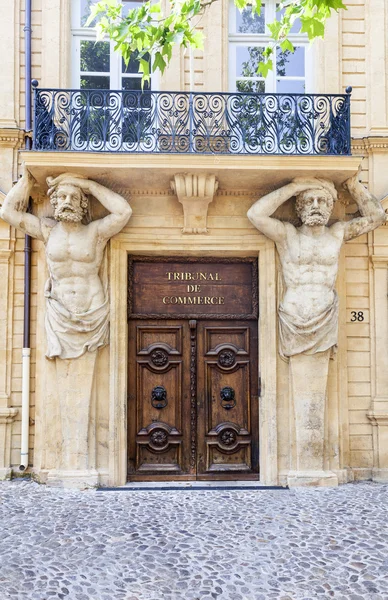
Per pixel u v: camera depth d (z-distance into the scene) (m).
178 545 4.93
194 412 7.37
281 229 6.96
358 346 7.47
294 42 7.90
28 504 6.11
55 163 6.59
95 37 7.81
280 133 7.07
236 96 7.12
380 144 7.55
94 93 6.97
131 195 7.23
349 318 7.48
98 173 6.79
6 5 7.49
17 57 7.51
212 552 4.79
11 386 7.28
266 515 5.79
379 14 7.71
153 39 5.08
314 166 6.72
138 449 7.29
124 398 7.11
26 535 5.15
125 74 7.80
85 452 6.87
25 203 6.84
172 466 7.30
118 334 7.11
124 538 5.09
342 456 7.21
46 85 7.42
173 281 7.47
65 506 6.05
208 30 7.61
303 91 7.88
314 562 4.59
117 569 4.44
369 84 7.68
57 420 6.96
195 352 7.44
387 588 4.14
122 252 7.20
